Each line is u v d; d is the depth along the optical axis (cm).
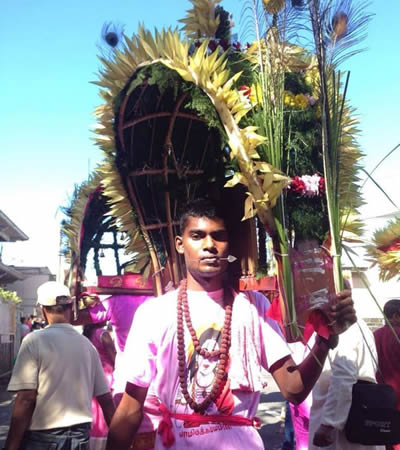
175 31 234
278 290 226
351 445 323
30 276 3381
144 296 477
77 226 525
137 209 295
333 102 228
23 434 337
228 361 219
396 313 393
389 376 387
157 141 287
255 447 214
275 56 239
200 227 228
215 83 223
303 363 223
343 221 261
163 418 220
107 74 256
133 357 230
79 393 351
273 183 219
